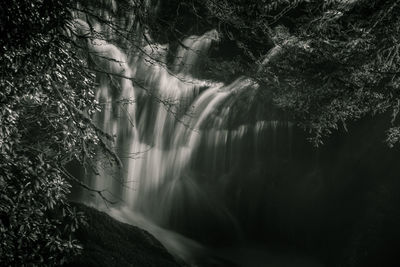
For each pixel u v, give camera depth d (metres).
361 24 6.85
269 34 7.19
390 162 12.14
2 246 4.36
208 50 15.70
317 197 12.98
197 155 14.41
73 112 4.75
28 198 4.47
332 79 6.88
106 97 13.36
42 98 4.51
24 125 4.78
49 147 4.98
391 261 10.79
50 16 3.94
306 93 7.22
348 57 6.77
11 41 3.84
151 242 8.49
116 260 7.41
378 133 12.30
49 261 4.84
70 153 4.82
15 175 4.43
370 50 6.69
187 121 14.74
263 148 13.73
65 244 4.86
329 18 6.76
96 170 5.25
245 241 13.07
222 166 14.16
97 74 13.26
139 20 6.21
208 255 11.57
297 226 13.02
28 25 3.86
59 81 4.45
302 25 7.34
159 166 14.14
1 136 4.16
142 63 14.84
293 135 13.30
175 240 12.12
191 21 13.84
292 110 7.91
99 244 7.65
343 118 7.47
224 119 14.39
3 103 4.10
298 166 13.45
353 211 12.19
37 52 4.00
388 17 6.39
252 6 6.75
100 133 5.10
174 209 13.40
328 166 13.12
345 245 11.70
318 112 7.33
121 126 13.59
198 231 12.89
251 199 13.49
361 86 6.86
